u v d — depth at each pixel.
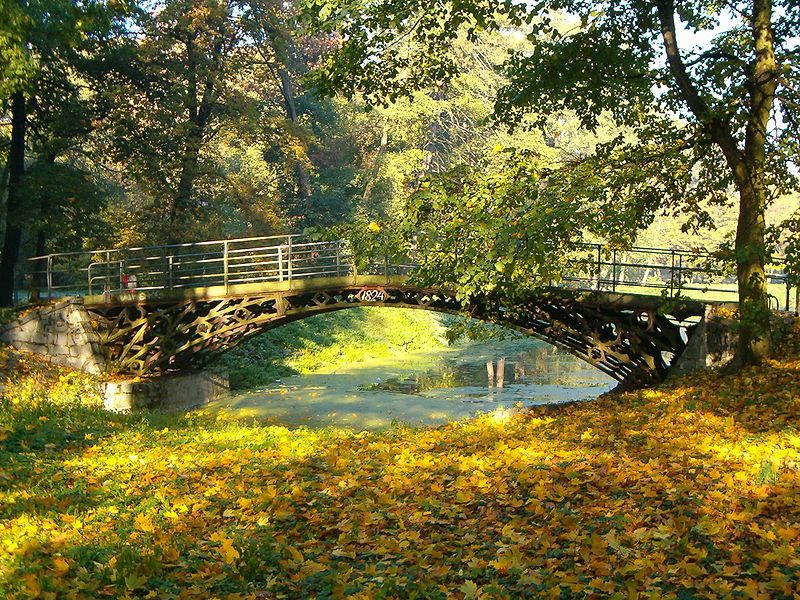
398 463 9.59
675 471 7.77
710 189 15.88
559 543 6.05
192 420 18.80
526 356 37.59
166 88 31.55
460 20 14.13
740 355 15.66
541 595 5.07
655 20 15.95
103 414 17.73
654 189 14.95
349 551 6.38
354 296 24.25
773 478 6.98
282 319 24.50
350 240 13.48
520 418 15.42
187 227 31.92
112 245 32.78
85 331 23.77
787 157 13.22
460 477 8.06
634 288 50.34
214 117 35.41
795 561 5.01
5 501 8.84
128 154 30.69
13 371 20.91
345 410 23.23
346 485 8.48
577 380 29.33
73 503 8.80
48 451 12.55
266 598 5.57
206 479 9.67
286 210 48.62
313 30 13.68
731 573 5.02
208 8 31.00
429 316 47.91
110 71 30.55
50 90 29.30
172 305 24.69
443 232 12.55
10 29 17.69
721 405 12.76
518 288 15.10
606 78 15.74
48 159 28.75
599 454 9.16
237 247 35.78
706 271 15.91
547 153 46.91
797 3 14.93
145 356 25.19
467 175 12.91
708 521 5.91
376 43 14.20
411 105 49.09
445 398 25.17
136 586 5.75
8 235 28.48
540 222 11.20
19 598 5.55
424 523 6.94
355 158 55.97
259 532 7.06
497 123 16.91
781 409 11.57
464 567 5.81
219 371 27.20
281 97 52.88
